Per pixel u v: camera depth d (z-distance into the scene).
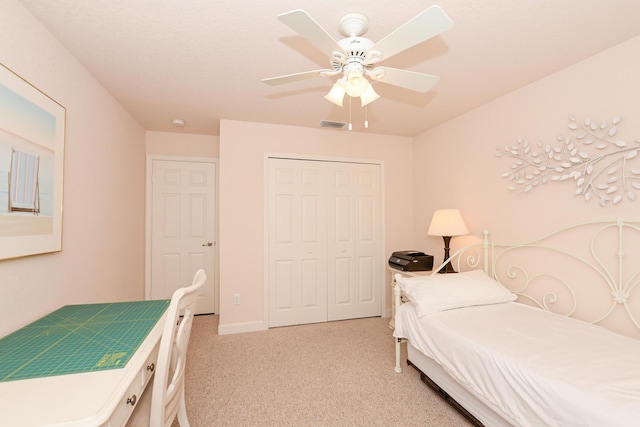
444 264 2.72
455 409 1.78
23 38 1.34
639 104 1.62
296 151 3.26
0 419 0.67
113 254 2.41
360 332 3.04
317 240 3.35
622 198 1.69
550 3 1.38
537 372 1.21
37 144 1.41
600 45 1.73
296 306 3.27
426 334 1.85
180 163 3.53
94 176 2.06
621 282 1.70
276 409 1.79
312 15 1.46
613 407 0.97
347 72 1.35
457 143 2.95
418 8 1.41
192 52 1.79
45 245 1.46
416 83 1.51
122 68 1.96
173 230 3.51
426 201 3.43
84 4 1.36
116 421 0.80
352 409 1.79
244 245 3.08
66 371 0.90
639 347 1.42
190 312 1.23
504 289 2.18
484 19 1.50
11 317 1.26
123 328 1.28
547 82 2.10
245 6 1.39
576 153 1.91
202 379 2.12
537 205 2.17
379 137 3.58
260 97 2.47
